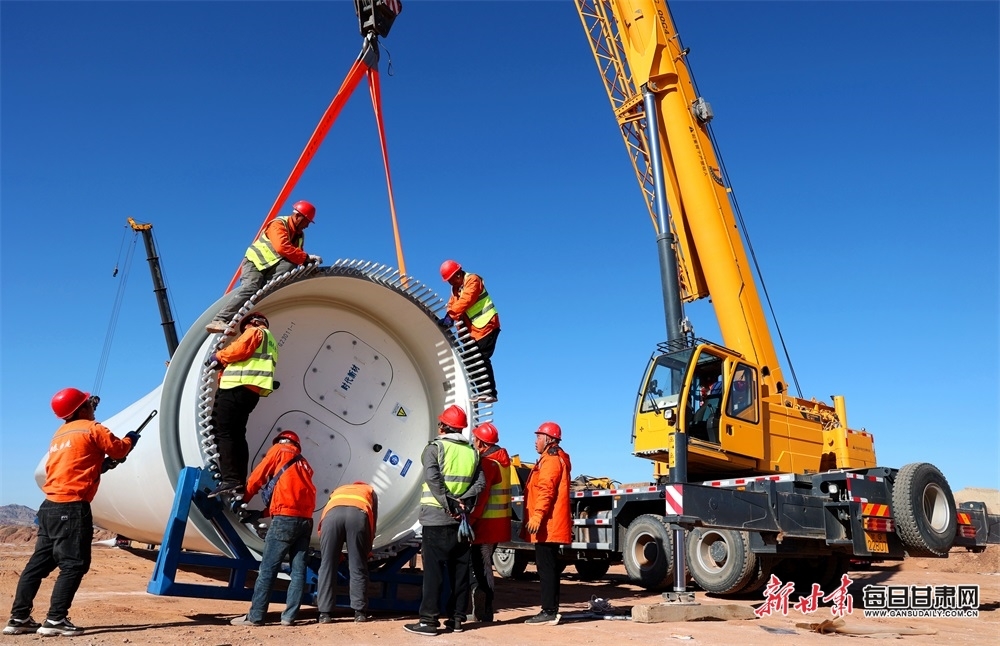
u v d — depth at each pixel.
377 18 10.73
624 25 15.10
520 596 10.72
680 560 8.78
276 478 6.91
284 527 6.85
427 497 6.89
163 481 7.65
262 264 7.53
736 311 13.68
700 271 14.64
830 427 13.75
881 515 10.36
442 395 8.93
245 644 5.83
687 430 11.45
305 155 10.27
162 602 8.63
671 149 14.62
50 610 6.03
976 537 11.59
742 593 10.75
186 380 7.41
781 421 12.62
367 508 7.32
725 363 12.02
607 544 12.16
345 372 8.64
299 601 6.98
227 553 7.12
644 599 10.34
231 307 7.53
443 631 6.84
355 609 7.19
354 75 10.50
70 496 6.17
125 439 6.70
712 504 9.14
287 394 8.26
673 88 14.66
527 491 8.05
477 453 7.13
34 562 6.15
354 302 8.55
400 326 8.80
